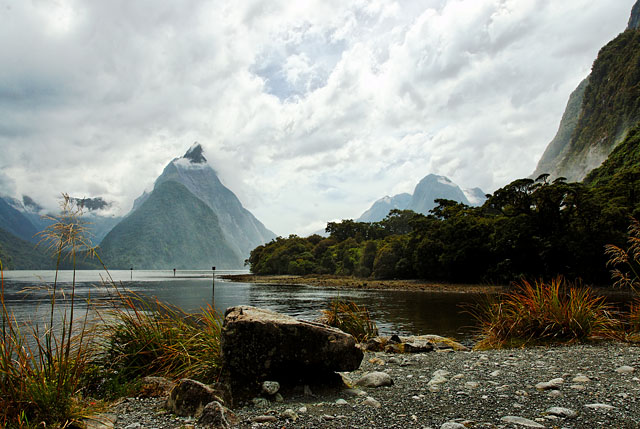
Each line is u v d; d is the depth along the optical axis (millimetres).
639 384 5191
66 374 4750
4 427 3961
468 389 5336
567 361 6977
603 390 4965
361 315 13375
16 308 24188
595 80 185375
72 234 5137
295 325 5617
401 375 6691
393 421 4164
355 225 144875
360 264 103500
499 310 10859
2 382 4422
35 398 4316
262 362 5488
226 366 5555
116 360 6883
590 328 9461
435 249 73812
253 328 5543
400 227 147500
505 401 4684
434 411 4445
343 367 5602
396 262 89625
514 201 61094
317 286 79688
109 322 7336
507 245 58656
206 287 73562
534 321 10062
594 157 163625
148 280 109250
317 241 160500
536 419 4000
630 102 152000
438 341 11516
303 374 5797
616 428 3674
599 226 51156
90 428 4242
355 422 4172
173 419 4535
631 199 56000
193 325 7891
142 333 7285
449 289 58344
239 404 5027
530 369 6461
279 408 4809
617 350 7898
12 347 4645
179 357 7012
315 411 4645
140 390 5941
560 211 57188
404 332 18062
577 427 3732
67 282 69250
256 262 183125
